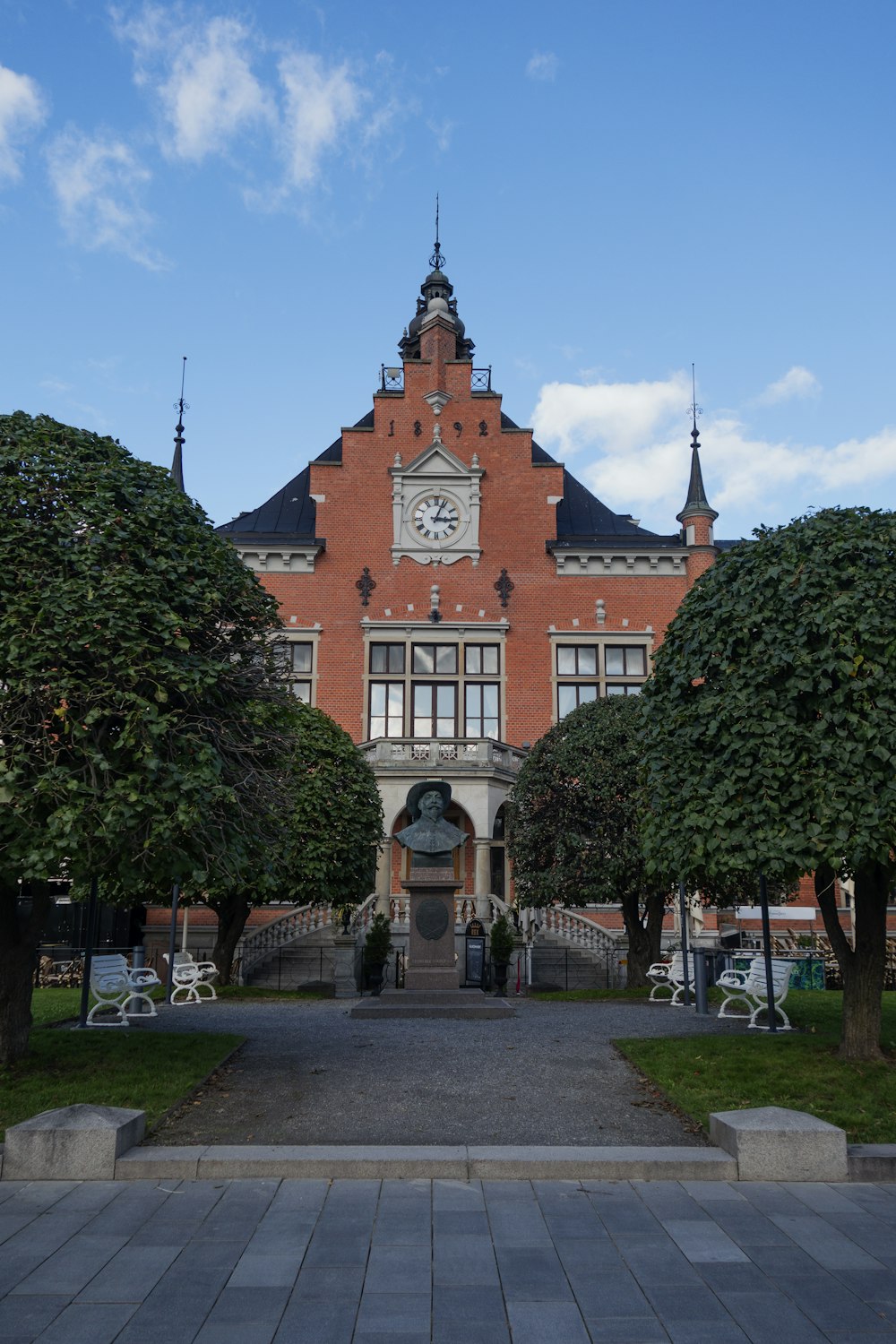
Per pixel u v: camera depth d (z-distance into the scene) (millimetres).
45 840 9148
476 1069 11555
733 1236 6668
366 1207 7164
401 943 27266
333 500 34750
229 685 11461
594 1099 10211
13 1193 7441
